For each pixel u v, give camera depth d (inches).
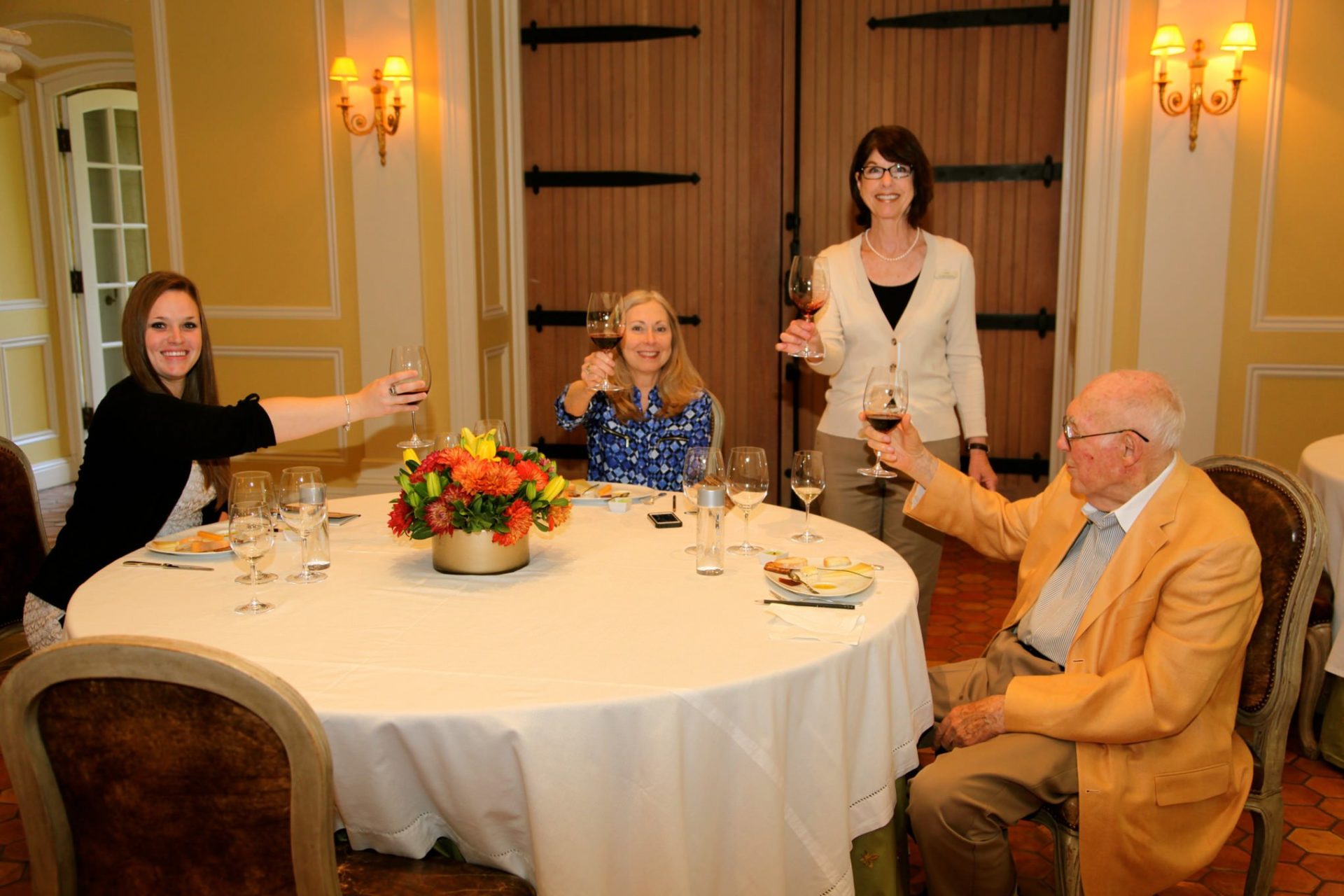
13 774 50.0
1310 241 165.5
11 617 98.4
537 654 62.4
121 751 48.8
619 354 113.0
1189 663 66.7
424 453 99.3
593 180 200.4
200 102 190.9
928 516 92.5
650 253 201.6
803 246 197.0
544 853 56.0
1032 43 185.0
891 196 112.3
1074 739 69.5
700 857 59.6
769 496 205.3
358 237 186.2
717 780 59.2
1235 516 70.1
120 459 89.6
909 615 72.6
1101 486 72.9
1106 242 170.7
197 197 193.6
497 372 200.2
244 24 187.0
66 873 51.8
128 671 46.6
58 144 240.2
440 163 182.7
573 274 204.5
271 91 188.1
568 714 55.4
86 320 248.7
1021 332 192.1
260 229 192.2
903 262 115.6
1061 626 78.1
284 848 49.4
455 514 75.2
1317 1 160.1
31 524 100.3
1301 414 169.8
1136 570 72.0
